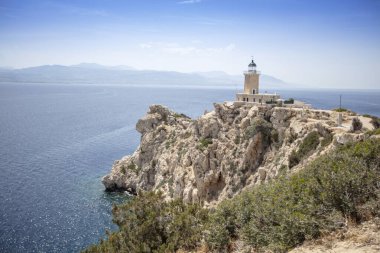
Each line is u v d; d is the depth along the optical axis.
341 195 16.91
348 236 14.79
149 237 23.52
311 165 26.50
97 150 113.75
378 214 15.84
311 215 17.19
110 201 71.25
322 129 48.03
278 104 65.25
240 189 55.88
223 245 19.72
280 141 55.97
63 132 146.00
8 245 48.91
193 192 62.56
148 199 26.86
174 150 76.06
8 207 62.09
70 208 64.56
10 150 107.31
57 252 48.09
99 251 24.23
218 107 68.25
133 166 83.81
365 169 19.09
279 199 20.11
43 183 77.06
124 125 171.50
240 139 60.56
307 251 14.61
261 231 18.06
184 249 21.83
